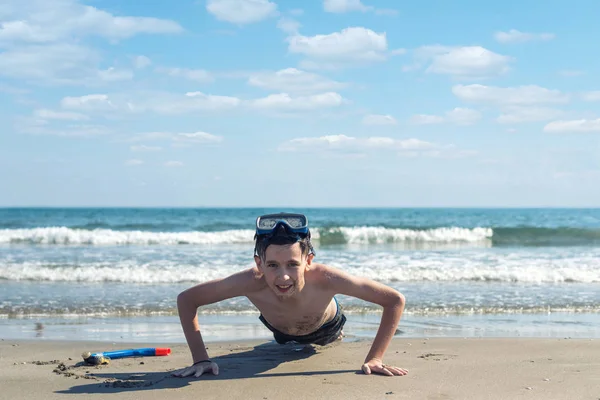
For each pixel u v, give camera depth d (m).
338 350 5.35
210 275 11.04
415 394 3.70
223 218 45.38
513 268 12.04
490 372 4.34
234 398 3.63
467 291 9.62
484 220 45.56
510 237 23.02
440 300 8.76
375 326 6.85
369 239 22.34
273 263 4.06
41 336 6.29
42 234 21.02
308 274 4.34
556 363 4.70
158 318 7.46
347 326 6.85
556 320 7.36
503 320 7.35
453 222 42.00
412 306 8.27
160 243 21.09
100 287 10.01
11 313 7.71
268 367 4.57
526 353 5.17
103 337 6.23
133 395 3.71
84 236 21.06
